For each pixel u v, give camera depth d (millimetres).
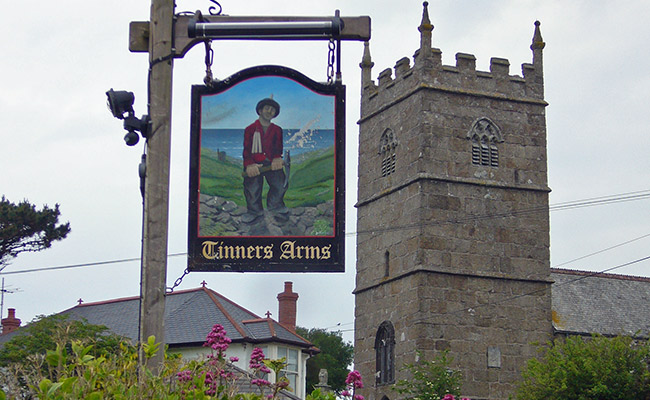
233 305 60875
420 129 54781
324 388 47875
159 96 13102
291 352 57438
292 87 13328
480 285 54719
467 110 55938
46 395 10094
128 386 11172
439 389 49781
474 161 55750
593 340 49344
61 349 10969
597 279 65625
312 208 13070
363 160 59906
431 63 55531
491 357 54094
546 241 56656
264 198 13086
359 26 13227
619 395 46625
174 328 57000
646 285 67000
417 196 54500
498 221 55719
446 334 53406
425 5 55875
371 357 57156
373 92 59531
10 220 52750
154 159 12984
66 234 54906
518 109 57156
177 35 13234
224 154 13188
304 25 13102
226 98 13289
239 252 12961
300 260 12930
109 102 12938
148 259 12773
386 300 56281
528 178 56781
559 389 46875
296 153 13203
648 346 48531
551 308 57625
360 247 59281
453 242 54500
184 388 11594
